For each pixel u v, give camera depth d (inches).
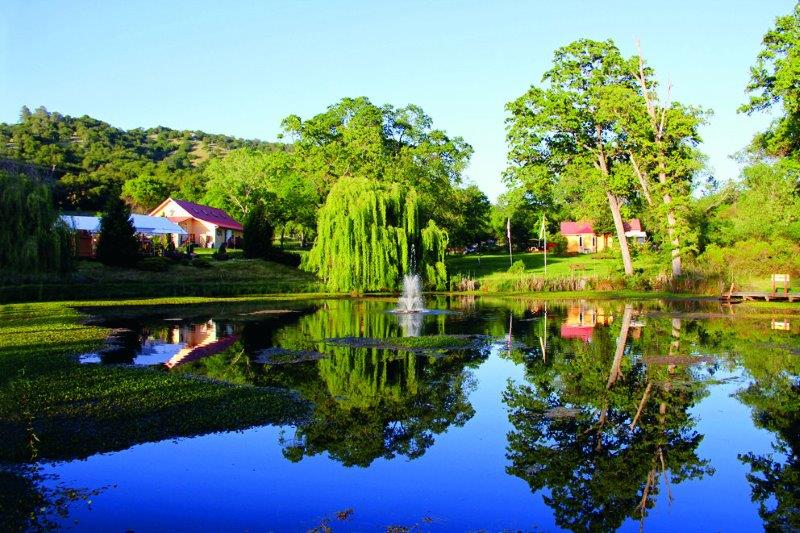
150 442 407.5
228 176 2800.2
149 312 1218.0
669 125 1676.9
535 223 3080.7
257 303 1428.4
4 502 315.0
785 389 574.9
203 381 570.6
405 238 1656.0
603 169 1815.9
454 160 2428.6
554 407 518.3
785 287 1396.4
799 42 1233.4
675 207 1673.2
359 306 1373.0
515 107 1838.1
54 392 501.0
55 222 1416.1
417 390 571.5
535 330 970.7
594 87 1726.1
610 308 1314.0
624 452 414.3
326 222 1627.7
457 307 1358.3
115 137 6673.2
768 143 1403.8
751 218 1923.0
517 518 316.2
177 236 2426.2
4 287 1296.8
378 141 2201.0
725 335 899.4
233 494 335.9
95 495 327.6
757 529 305.7
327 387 577.9
